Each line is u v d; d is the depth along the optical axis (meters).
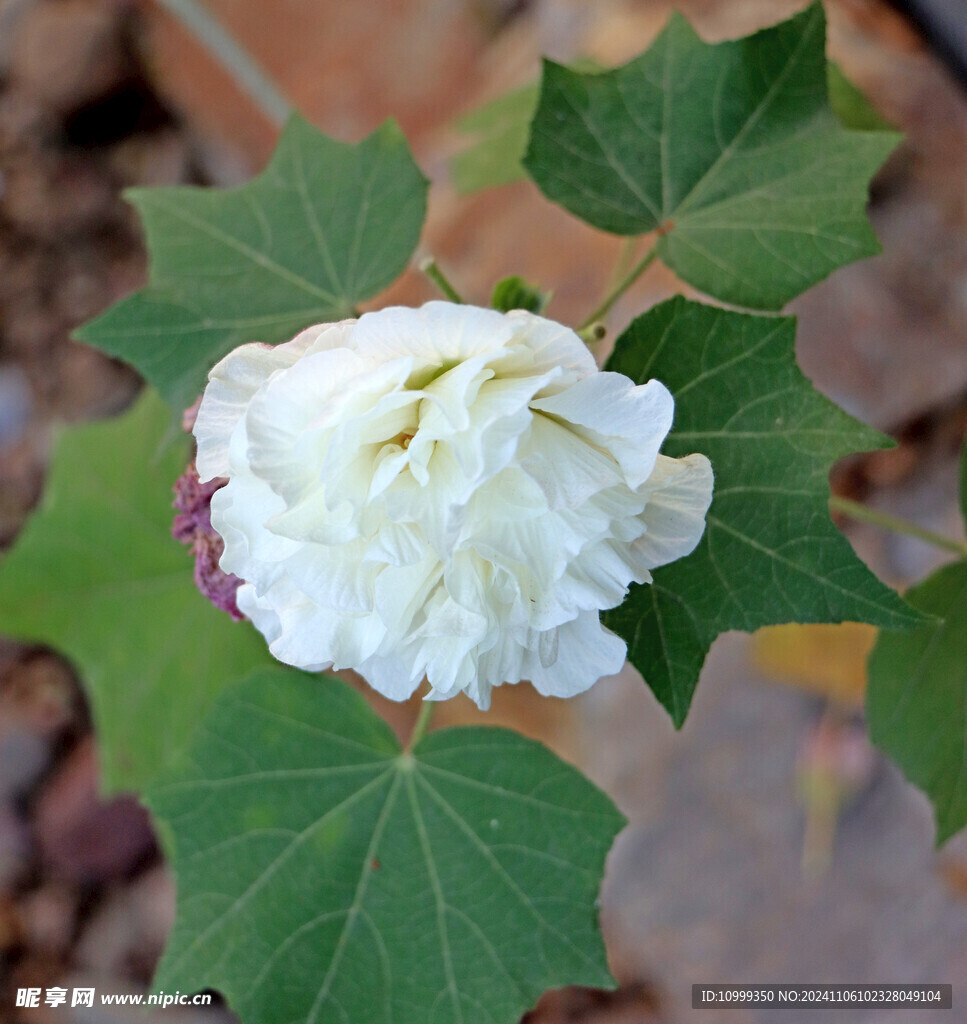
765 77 0.55
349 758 0.58
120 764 0.66
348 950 0.57
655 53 0.55
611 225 0.56
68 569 0.65
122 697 0.65
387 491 0.49
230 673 0.64
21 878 0.93
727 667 0.78
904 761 0.58
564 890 0.56
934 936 0.75
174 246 0.57
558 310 0.78
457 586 0.50
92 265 1.00
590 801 0.56
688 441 0.53
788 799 0.77
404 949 0.57
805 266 0.55
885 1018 0.75
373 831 0.57
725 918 0.78
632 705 0.79
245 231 0.57
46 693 0.95
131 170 1.01
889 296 0.75
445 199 0.84
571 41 0.80
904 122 0.74
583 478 0.49
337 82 0.93
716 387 0.53
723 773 0.78
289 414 0.48
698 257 0.55
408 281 0.83
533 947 0.56
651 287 0.76
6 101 0.99
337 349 0.48
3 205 1.00
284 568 0.50
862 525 0.77
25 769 0.93
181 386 0.57
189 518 0.55
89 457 0.65
